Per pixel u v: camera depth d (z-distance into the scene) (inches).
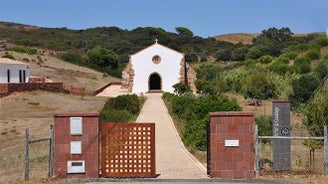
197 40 5083.7
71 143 566.9
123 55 4195.4
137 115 1457.9
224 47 4835.1
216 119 567.2
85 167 568.4
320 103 808.3
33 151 941.8
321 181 547.8
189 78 2623.0
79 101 1879.9
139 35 5472.4
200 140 846.5
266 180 553.0
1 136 1200.8
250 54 3759.8
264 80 2039.9
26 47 3993.6
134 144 578.6
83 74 3218.5
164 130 1136.2
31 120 1441.9
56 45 4633.4
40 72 2898.6
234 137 564.7
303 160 734.5
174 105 1435.8
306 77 1828.2
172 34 5575.8
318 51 3038.9
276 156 613.9
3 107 1652.3
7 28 5590.6
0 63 2149.4
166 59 2578.7
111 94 2436.0
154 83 2640.3
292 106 1728.6
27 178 576.4
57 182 546.3
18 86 1888.5
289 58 3112.7
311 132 804.0
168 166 680.4
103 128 577.3
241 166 563.8
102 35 5590.6
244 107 1781.5
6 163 832.3
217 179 557.9
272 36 4955.7
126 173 577.0
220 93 2256.4
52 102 1788.9
